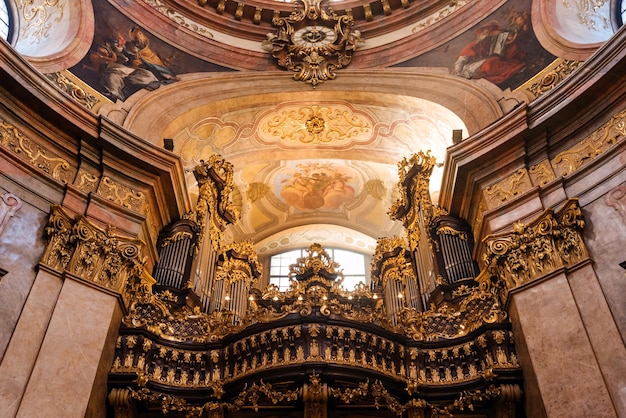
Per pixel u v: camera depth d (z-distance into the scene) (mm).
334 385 7727
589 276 7332
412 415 7902
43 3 11352
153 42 12266
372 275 13531
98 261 8031
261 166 15047
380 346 8156
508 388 7566
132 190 9320
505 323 8078
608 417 6285
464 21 12555
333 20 13656
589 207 7906
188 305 9547
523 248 8055
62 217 7988
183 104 11664
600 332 6875
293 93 12570
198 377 8250
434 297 9828
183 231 10484
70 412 6691
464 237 10266
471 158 9484
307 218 16500
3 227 7391
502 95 10633
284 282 16188
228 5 13719
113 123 9164
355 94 12500
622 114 8156
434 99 11578
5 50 8023
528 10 11406
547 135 8992
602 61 8273
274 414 8234
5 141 8023
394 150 13367
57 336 7094
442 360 8281
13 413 6340
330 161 14984
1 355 6602
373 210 15938
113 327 7875
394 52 13094
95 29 11203
